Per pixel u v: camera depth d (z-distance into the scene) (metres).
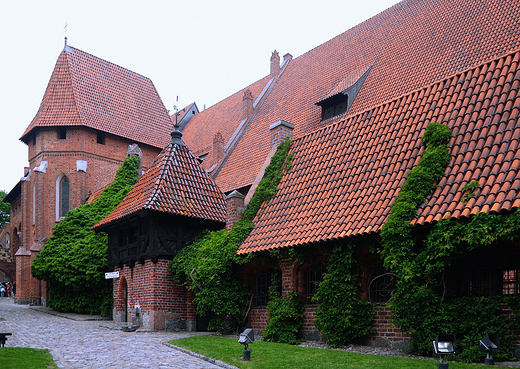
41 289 38.16
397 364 10.48
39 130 40.16
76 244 28.16
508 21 20.78
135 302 20.64
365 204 14.21
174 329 19.72
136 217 20.53
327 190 16.22
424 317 12.00
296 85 33.16
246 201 19.77
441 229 11.49
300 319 15.86
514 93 12.99
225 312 17.83
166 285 19.80
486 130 12.84
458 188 12.16
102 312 26.33
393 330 13.32
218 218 20.88
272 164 19.70
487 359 10.45
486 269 11.73
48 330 19.67
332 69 30.66
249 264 18.22
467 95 14.27
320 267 15.66
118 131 41.31
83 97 40.78
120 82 45.00
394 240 12.41
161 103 47.72
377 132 16.41
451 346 9.66
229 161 32.00
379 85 24.78
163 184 20.34
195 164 22.52
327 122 26.23
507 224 10.35
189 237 20.73
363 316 13.91
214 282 18.02
